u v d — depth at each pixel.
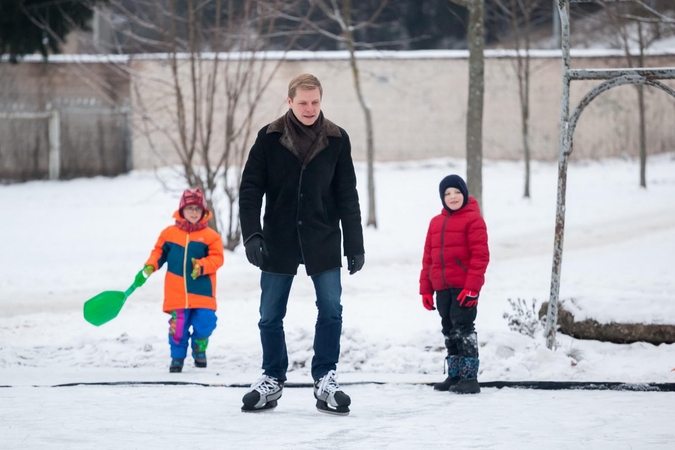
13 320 24.94
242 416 12.18
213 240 18.47
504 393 14.51
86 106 69.62
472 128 35.84
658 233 41.66
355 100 69.94
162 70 65.50
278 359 12.77
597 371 15.97
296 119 12.55
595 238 41.50
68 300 29.22
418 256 38.75
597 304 18.41
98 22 73.19
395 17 95.44
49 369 18.48
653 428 11.01
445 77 70.38
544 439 10.27
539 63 70.19
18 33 56.25
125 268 36.66
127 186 65.50
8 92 69.44
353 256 12.58
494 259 36.25
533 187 62.03
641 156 59.41
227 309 25.92
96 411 12.52
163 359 19.53
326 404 12.34
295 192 12.47
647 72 16.30
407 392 14.82
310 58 68.31
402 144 70.62
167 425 11.34
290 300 27.42
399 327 21.61
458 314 14.80
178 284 18.25
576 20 79.19
